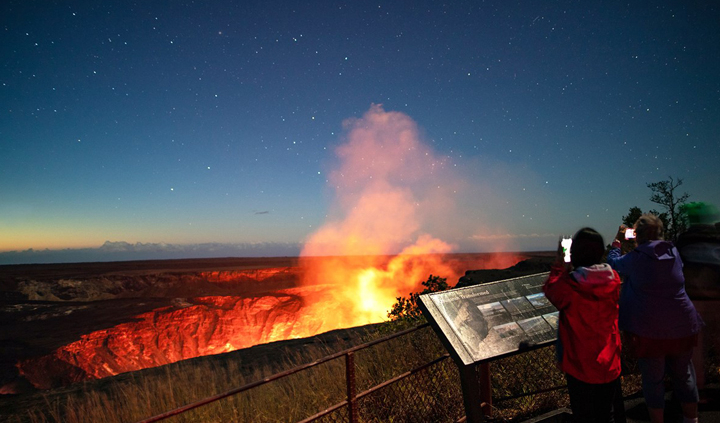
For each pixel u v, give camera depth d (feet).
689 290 12.62
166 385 17.72
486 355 10.12
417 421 13.35
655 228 10.62
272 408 15.42
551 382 15.29
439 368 14.39
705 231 12.46
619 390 10.48
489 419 12.62
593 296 8.73
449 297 11.26
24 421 20.18
